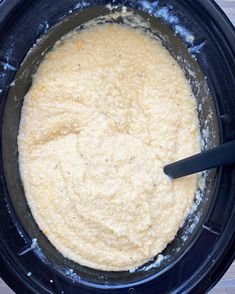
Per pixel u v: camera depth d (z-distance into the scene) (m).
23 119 0.32
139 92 0.34
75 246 0.33
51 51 0.32
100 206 0.33
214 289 0.38
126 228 0.33
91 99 0.33
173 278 0.32
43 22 0.29
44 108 0.32
